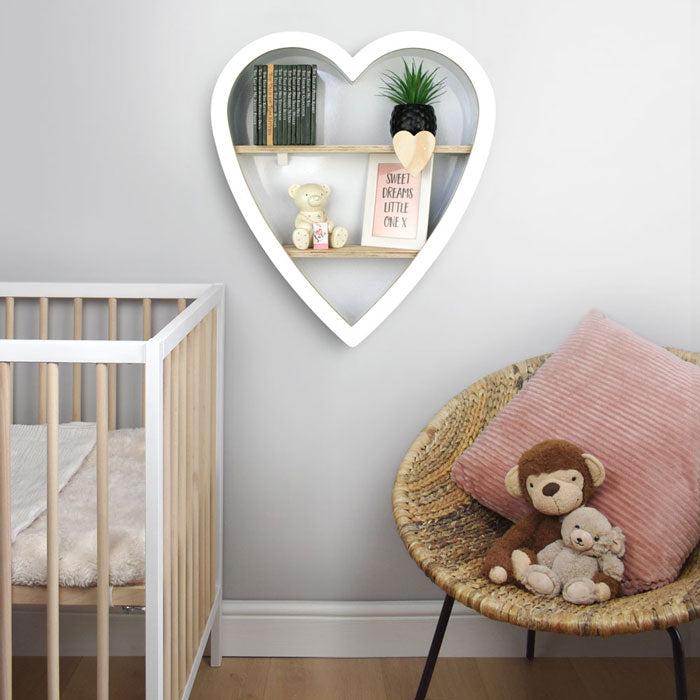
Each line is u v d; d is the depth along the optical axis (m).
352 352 1.78
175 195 1.73
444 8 1.68
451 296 1.77
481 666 1.80
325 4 1.67
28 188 1.73
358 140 1.68
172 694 1.19
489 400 1.66
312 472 1.81
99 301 1.75
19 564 1.17
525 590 1.31
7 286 1.67
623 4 1.69
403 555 1.84
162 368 1.04
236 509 1.82
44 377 1.73
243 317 1.77
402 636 1.84
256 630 1.83
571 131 1.72
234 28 1.68
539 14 1.68
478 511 1.54
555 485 1.34
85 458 1.54
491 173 1.73
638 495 1.34
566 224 1.75
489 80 1.69
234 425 1.80
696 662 1.80
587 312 1.78
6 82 1.70
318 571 1.84
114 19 1.68
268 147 1.61
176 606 1.18
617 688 1.71
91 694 1.67
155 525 1.05
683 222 1.75
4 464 1.07
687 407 1.40
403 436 1.81
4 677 1.12
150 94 1.70
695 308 1.78
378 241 1.68
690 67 1.70
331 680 1.73
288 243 1.70
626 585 1.29
